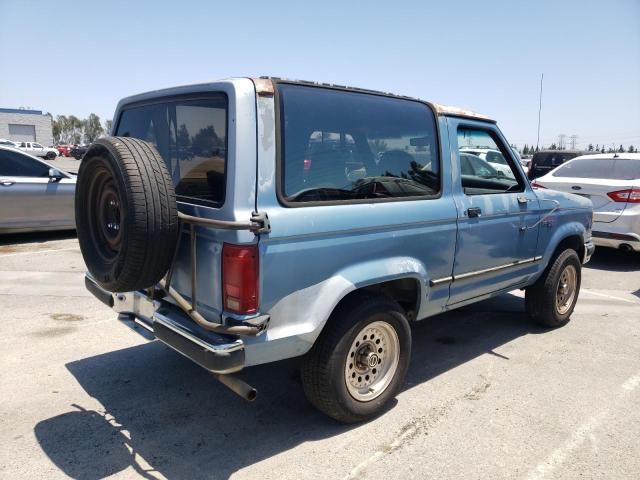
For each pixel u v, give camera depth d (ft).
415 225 11.33
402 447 10.26
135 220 8.61
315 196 9.67
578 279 17.74
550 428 11.05
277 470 9.46
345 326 10.18
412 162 11.66
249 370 13.65
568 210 16.80
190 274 9.54
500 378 13.50
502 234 13.99
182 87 10.18
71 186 30.40
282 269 9.05
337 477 9.30
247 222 8.61
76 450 9.92
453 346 15.75
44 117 232.73
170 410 11.55
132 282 9.16
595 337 16.63
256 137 8.85
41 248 28.40
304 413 11.55
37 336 15.69
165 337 9.64
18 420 10.95
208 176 9.38
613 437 10.74
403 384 13.08
